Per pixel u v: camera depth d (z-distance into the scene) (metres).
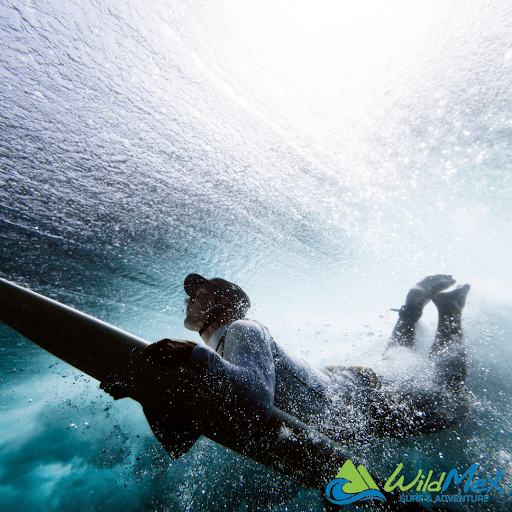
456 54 2.55
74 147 1.61
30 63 1.57
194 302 1.14
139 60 1.93
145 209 1.71
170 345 0.70
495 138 2.33
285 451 0.84
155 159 1.87
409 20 2.58
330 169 2.41
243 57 2.34
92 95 1.74
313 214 2.21
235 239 1.89
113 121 1.77
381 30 2.59
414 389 1.09
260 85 2.41
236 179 2.11
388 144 2.50
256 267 1.83
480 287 1.60
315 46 2.47
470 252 1.87
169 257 1.65
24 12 1.57
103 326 0.94
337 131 2.53
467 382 1.13
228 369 0.75
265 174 2.22
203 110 2.14
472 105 2.46
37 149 1.49
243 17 2.32
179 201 1.84
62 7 1.68
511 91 2.40
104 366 0.86
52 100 1.61
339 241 2.13
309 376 1.05
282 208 2.15
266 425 0.85
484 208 2.09
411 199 2.23
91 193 1.57
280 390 0.97
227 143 2.18
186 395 0.84
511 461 0.88
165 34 2.04
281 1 2.42
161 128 1.94
